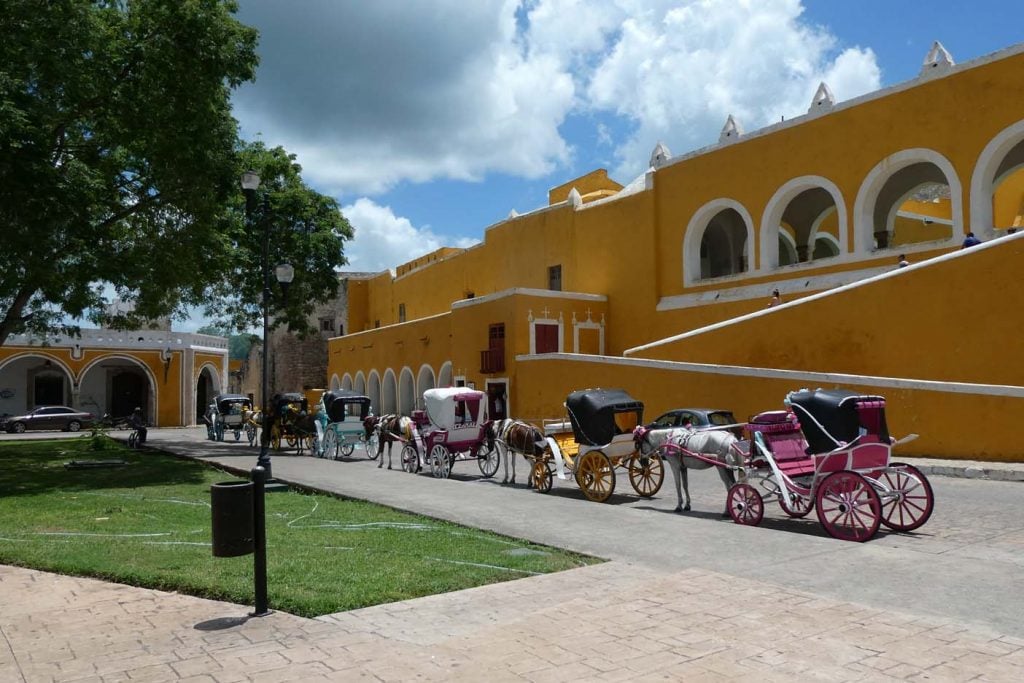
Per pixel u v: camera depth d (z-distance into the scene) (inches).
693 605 247.1
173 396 1824.6
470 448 681.6
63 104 665.6
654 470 548.4
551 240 1353.3
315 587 273.1
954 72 800.9
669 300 1117.1
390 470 737.6
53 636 224.1
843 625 224.7
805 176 945.5
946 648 204.2
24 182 606.2
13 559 330.6
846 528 363.9
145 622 236.4
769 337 794.8
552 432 595.5
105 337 1765.5
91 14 660.1
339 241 1348.4
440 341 1411.2
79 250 714.8
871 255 869.2
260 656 203.5
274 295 1286.9
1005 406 575.2
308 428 987.9
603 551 342.6
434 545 357.7
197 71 721.6
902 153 845.8
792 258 1225.4
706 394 792.3
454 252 1849.2
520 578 291.7
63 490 600.1
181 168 751.1
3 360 1667.1
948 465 565.6
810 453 380.8
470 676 188.1
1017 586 272.7
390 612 247.0
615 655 201.8
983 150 773.9
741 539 366.0
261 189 1241.4
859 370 719.7
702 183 1079.0
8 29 603.8
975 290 642.2
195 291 883.4
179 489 601.0
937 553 327.0
